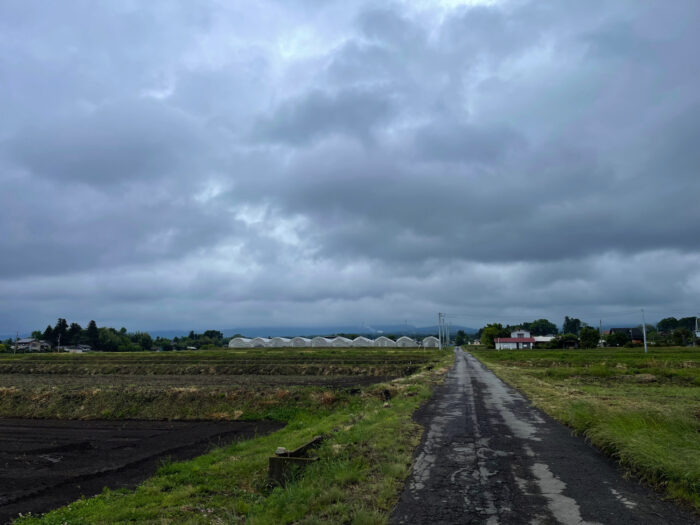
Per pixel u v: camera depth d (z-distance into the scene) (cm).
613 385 2936
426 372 4106
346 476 884
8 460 1881
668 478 807
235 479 1223
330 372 5375
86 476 1627
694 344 11212
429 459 1023
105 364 6806
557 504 724
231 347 15525
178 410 2925
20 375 5541
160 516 945
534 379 3241
